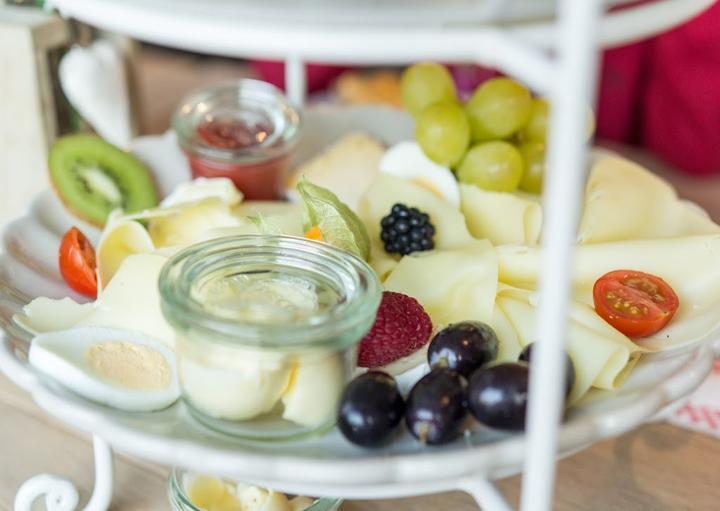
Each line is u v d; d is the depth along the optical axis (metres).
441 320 0.67
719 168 1.33
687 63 1.32
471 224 0.82
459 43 0.44
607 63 1.43
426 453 0.51
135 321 0.63
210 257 0.59
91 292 0.72
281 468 0.48
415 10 0.45
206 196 0.80
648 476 0.73
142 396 0.57
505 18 0.46
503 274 0.71
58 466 0.73
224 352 0.53
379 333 0.61
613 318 0.65
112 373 0.58
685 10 0.52
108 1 0.48
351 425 0.52
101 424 0.52
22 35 0.99
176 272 0.57
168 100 1.44
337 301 0.56
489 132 0.86
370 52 0.44
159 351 0.61
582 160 0.38
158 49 1.86
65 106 1.09
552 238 0.39
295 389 0.54
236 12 0.46
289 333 0.52
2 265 0.73
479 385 0.53
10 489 0.70
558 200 0.39
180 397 0.58
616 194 0.81
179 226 0.77
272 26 0.45
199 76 1.58
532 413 0.43
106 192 0.87
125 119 1.12
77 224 0.84
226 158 0.88
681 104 1.34
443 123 0.82
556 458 0.51
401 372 0.61
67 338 0.60
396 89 1.46
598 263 0.71
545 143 0.88
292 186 0.94
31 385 0.56
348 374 0.56
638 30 0.49
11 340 0.60
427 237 0.75
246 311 0.54
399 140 1.03
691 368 0.59
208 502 0.66
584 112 0.37
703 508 0.69
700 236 0.73
